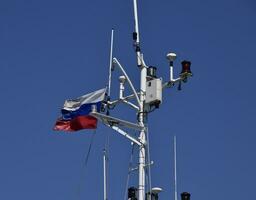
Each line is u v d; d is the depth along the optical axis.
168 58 38.78
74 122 43.81
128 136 37.78
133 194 36.25
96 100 42.69
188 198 36.41
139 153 37.38
